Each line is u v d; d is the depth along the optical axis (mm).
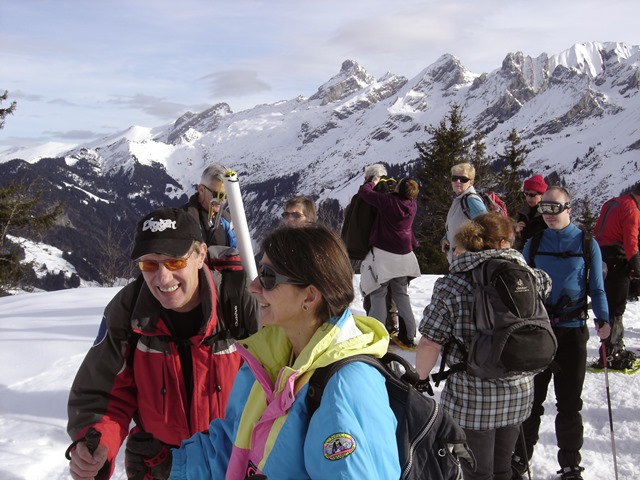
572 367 3689
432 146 27812
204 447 1825
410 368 1575
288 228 1564
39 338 6281
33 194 21641
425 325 2889
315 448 1377
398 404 1463
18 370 5215
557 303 3742
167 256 2053
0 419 4129
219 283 2270
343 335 1503
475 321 2803
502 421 2836
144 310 2150
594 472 3854
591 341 6941
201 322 2240
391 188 6367
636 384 5441
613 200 5891
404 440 1436
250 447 1647
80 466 2049
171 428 2229
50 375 5070
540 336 2699
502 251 2852
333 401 1387
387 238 6086
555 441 4316
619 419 4672
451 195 25781
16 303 9055
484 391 2820
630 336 7418
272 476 1480
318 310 1545
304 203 4781
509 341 2674
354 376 1419
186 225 2123
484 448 2852
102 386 2205
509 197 27141
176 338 2207
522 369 2705
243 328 2277
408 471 1424
